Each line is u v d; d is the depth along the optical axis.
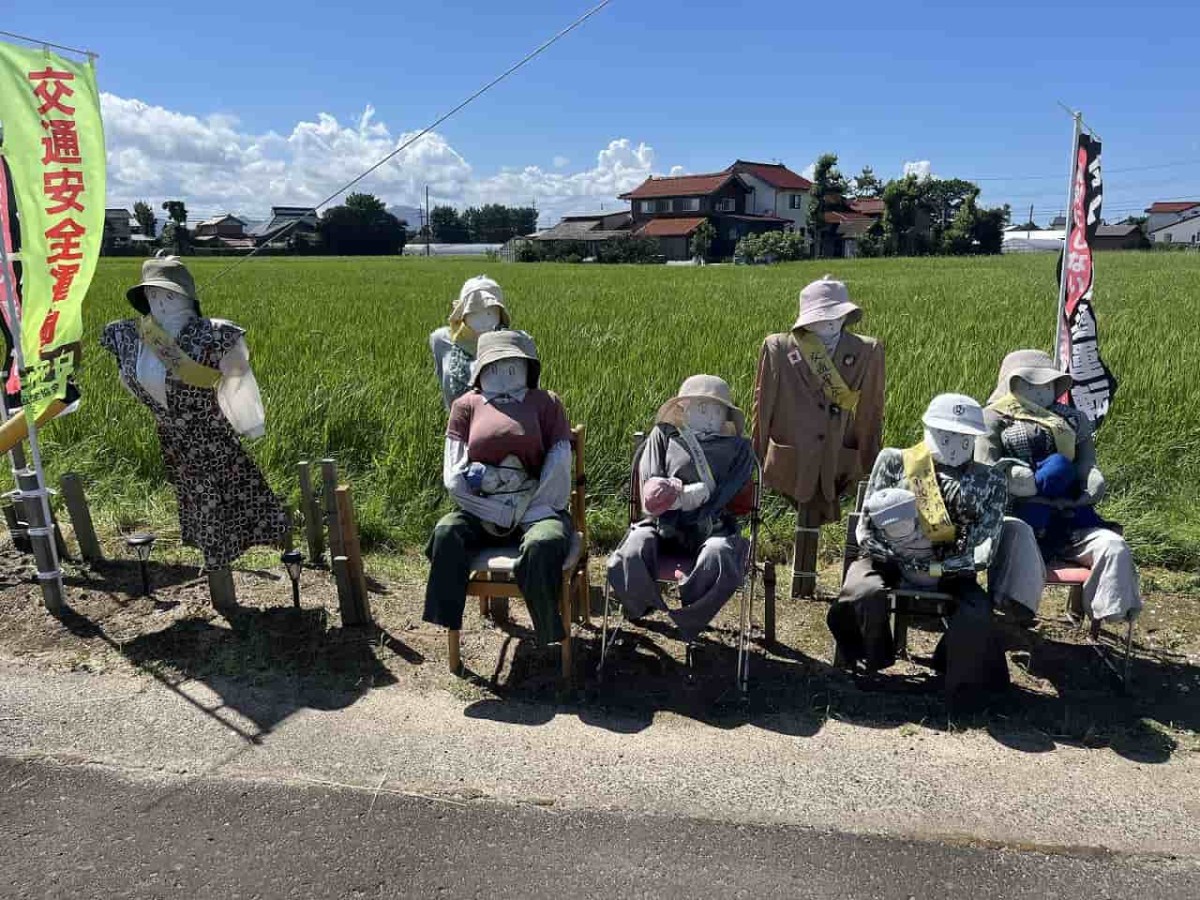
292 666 4.13
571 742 3.53
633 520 4.46
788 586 5.20
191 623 4.54
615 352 10.12
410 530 5.79
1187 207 101.44
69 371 4.47
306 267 44.47
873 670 4.04
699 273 40.28
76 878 2.76
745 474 4.18
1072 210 5.04
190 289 4.35
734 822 3.01
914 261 53.97
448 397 4.88
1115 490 6.16
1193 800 3.14
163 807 3.10
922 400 7.44
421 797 3.15
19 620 4.57
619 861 2.82
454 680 4.04
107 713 3.72
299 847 2.90
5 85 4.05
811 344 4.52
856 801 3.13
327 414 7.28
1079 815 3.05
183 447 4.44
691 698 3.92
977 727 3.66
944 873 2.77
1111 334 11.84
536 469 4.17
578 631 4.61
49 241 4.24
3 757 3.38
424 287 25.84
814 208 73.44
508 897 2.67
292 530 5.54
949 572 3.88
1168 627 4.59
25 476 4.46
